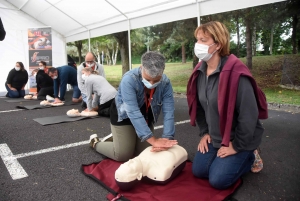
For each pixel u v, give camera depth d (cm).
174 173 196
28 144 298
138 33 1009
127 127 220
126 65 1036
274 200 170
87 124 398
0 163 240
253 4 384
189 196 172
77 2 623
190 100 204
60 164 236
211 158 195
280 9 668
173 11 507
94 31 733
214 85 181
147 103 207
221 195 173
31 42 779
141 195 174
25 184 196
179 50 905
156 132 351
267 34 717
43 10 749
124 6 564
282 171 214
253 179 200
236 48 788
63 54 884
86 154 262
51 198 175
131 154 229
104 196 177
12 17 807
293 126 359
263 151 262
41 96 682
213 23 173
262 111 178
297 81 634
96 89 441
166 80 204
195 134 331
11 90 730
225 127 174
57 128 374
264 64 706
